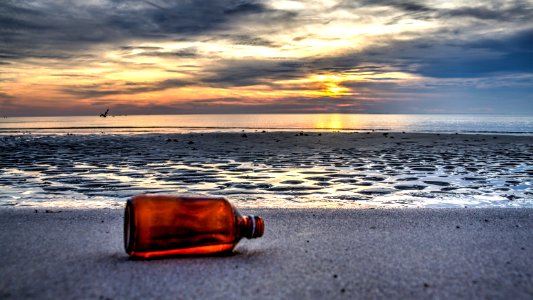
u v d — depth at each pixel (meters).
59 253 0.48
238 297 0.36
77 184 1.26
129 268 0.43
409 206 0.96
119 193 1.12
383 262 0.46
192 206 0.47
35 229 0.61
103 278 0.40
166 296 0.36
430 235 0.58
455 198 1.06
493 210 0.76
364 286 0.39
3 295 0.36
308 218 0.70
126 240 0.47
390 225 0.65
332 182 1.30
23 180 1.33
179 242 0.46
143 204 0.45
